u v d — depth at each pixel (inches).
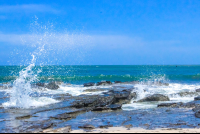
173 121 275.4
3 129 231.3
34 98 427.2
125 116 305.6
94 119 287.0
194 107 367.9
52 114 306.2
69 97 457.1
